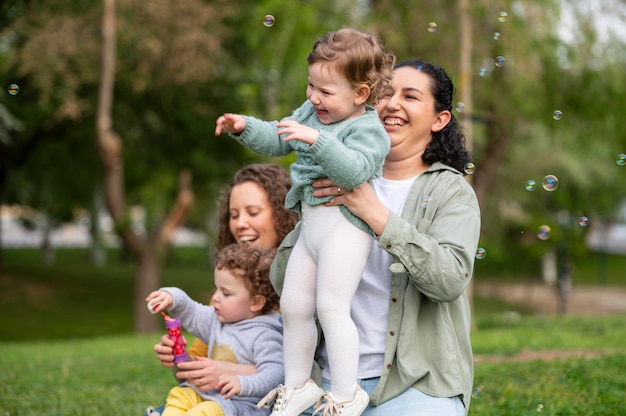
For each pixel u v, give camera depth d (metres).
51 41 12.58
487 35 10.72
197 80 14.50
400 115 2.89
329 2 12.44
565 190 22.33
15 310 21.34
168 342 3.04
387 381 2.71
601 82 12.93
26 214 30.78
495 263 26.55
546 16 11.14
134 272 31.19
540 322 11.01
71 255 39.12
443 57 10.98
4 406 5.12
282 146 2.77
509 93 11.98
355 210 2.58
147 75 14.27
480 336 8.79
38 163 19.36
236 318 3.11
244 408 2.96
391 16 11.16
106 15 12.73
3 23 14.42
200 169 18.22
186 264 35.72
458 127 3.01
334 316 2.58
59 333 18.25
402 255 2.57
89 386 5.89
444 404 2.67
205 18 13.57
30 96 15.16
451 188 2.83
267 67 12.31
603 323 10.41
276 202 3.47
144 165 19.20
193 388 3.00
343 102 2.58
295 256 2.73
